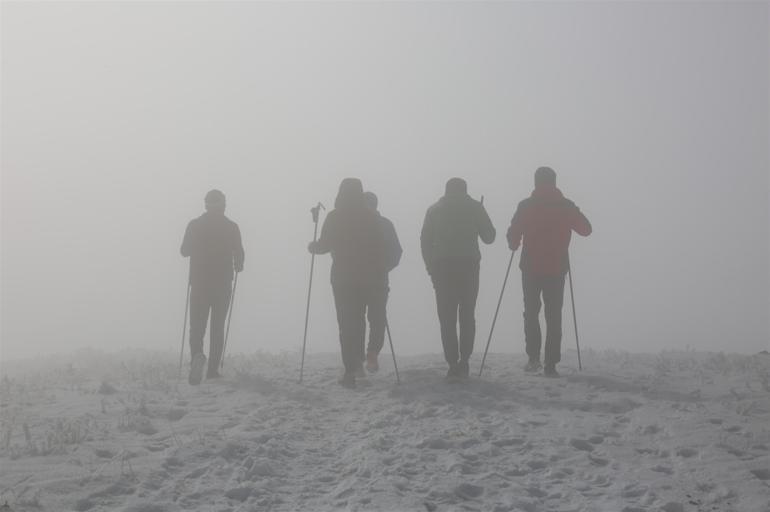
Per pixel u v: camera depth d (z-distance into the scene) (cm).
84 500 566
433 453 688
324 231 1017
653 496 586
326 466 667
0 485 588
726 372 1012
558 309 1015
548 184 1039
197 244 1096
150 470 627
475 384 952
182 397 921
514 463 661
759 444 680
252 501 581
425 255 998
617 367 1097
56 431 724
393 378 1030
